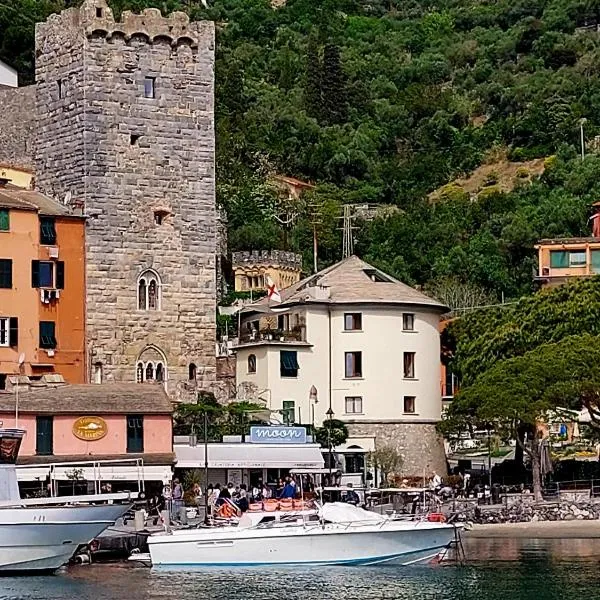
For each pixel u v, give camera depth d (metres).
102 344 162.38
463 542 132.62
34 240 158.88
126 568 115.56
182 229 168.12
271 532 114.56
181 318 167.50
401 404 171.00
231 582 107.44
